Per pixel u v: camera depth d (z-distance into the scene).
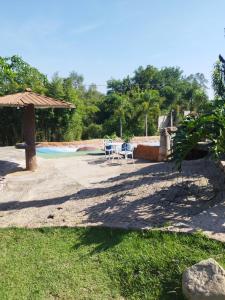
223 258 4.36
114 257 4.79
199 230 5.02
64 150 20.33
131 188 8.00
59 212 6.69
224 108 6.79
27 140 11.89
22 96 12.05
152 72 62.28
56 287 4.34
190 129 6.65
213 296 3.74
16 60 14.70
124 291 4.22
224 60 12.51
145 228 5.31
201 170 9.26
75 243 5.30
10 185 9.61
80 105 29.11
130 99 35.34
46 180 10.14
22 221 6.34
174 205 6.39
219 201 6.32
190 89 51.06
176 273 4.29
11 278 4.57
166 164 11.32
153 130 33.38
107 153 15.71
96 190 8.24
